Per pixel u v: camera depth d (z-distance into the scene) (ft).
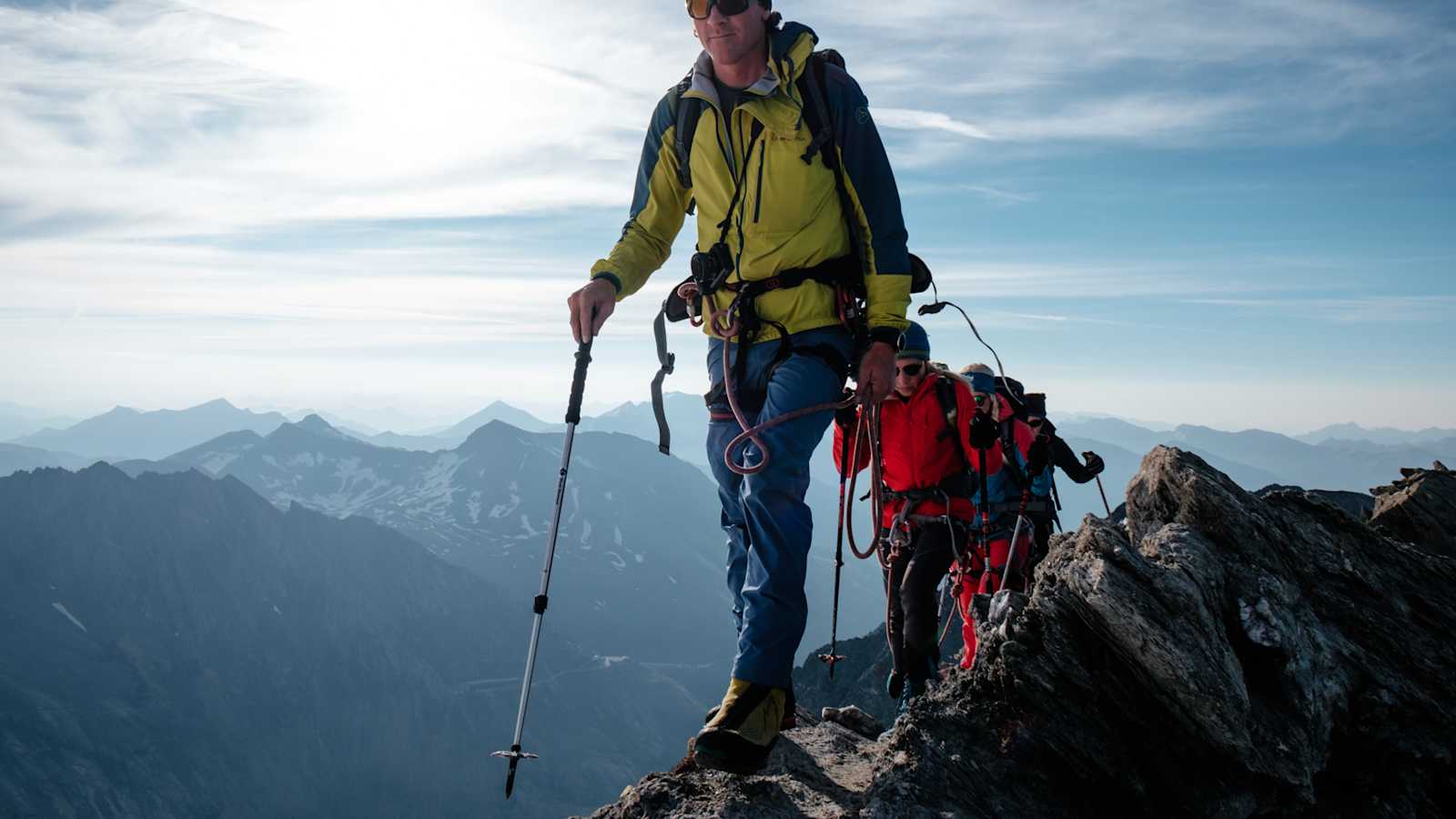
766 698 14.20
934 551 24.64
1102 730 15.84
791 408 14.65
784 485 14.70
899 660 24.71
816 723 21.74
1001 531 27.22
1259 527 18.19
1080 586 16.11
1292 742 15.58
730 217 15.19
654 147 16.47
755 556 14.92
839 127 14.66
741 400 15.71
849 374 15.62
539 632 15.17
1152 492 19.66
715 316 15.46
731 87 15.07
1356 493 31.32
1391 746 16.24
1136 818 15.56
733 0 14.03
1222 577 17.06
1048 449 27.76
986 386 28.19
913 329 25.39
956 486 25.26
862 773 16.94
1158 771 15.69
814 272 14.98
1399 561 18.56
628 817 14.62
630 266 16.33
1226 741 15.28
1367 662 16.84
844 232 15.26
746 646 14.43
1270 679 16.46
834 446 21.49
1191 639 15.44
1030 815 15.08
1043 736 15.81
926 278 16.67
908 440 25.09
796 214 14.85
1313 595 17.61
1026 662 16.35
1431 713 16.19
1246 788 15.52
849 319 15.20
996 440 26.40
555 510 15.48
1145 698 15.89
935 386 25.17
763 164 14.79
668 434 16.85
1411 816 15.99
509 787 14.35
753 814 14.24
